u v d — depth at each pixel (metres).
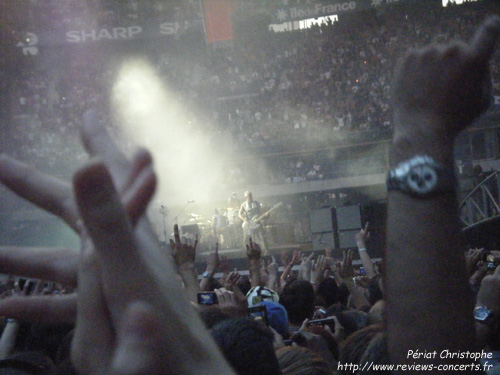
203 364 0.42
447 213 0.65
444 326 0.65
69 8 25.28
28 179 0.46
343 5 24.45
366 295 4.18
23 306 0.48
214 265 3.62
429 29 25.34
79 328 0.42
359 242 4.28
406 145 0.64
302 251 12.83
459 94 0.61
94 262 0.42
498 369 1.52
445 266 0.65
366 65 24.64
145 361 0.36
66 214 0.45
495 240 5.42
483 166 19.31
